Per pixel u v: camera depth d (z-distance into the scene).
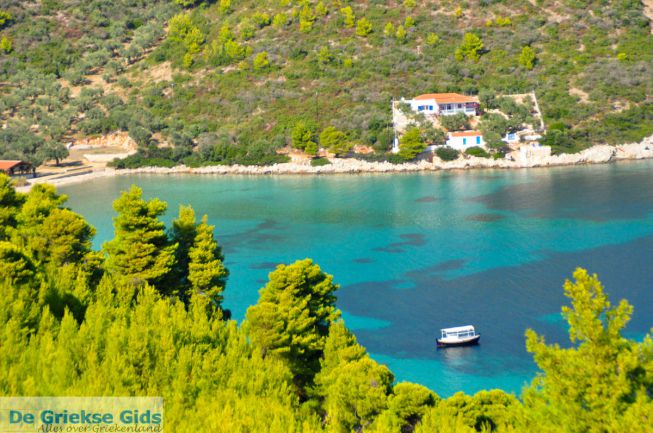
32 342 31.44
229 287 68.56
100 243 86.06
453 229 90.69
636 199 103.06
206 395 29.50
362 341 53.47
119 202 50.53
